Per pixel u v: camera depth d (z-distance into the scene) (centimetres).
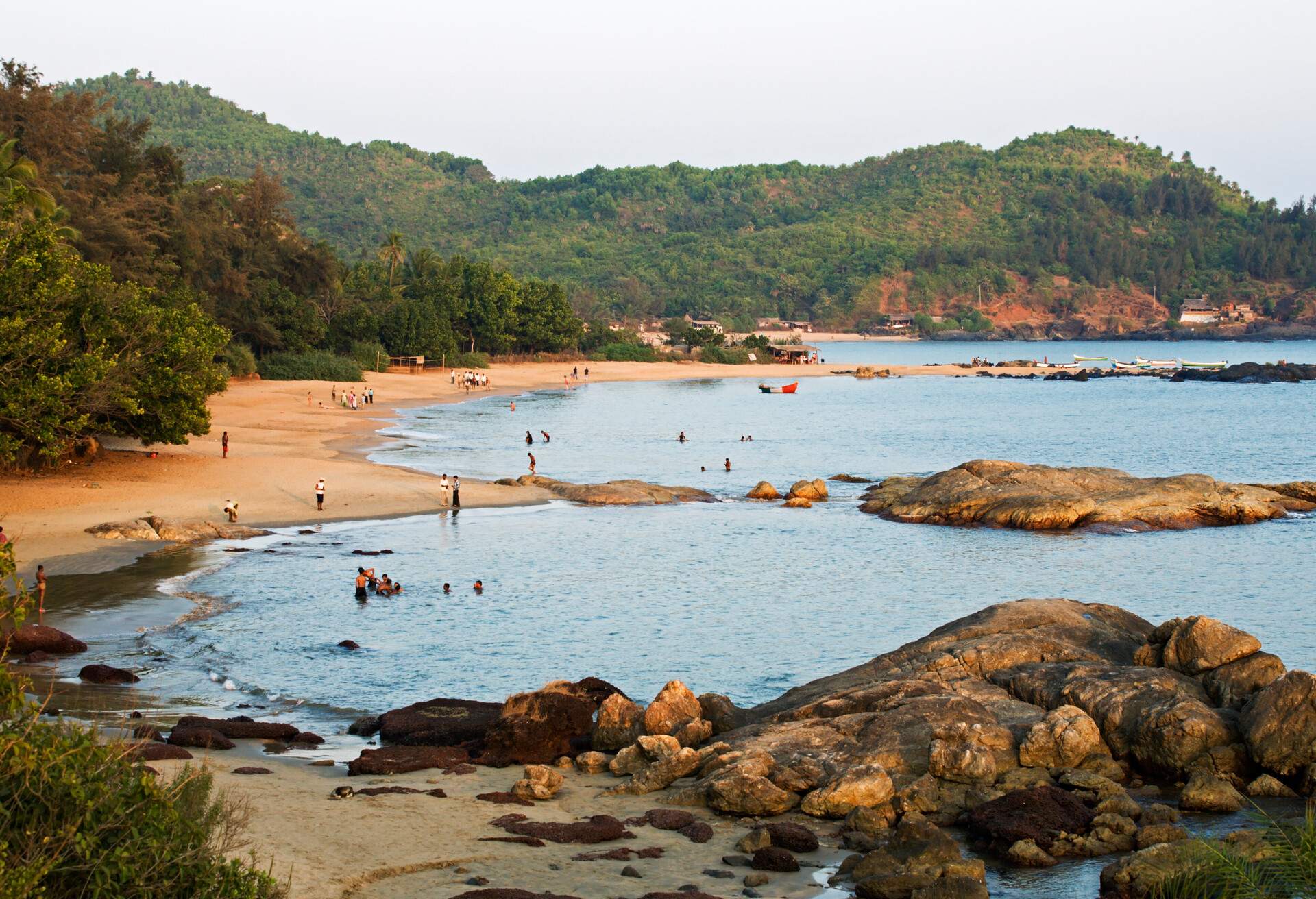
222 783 1998
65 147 9469
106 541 4644
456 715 2581
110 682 2880
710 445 9294
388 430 9650
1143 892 1541
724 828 1914
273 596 3934
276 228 15000
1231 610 3903
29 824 1055
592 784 2184
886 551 4994
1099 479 5994
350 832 1766
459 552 4862
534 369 18475
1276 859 1460
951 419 11844
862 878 1659
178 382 5894
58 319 5406
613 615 3797
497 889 1527
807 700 2517
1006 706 2311
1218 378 17575
